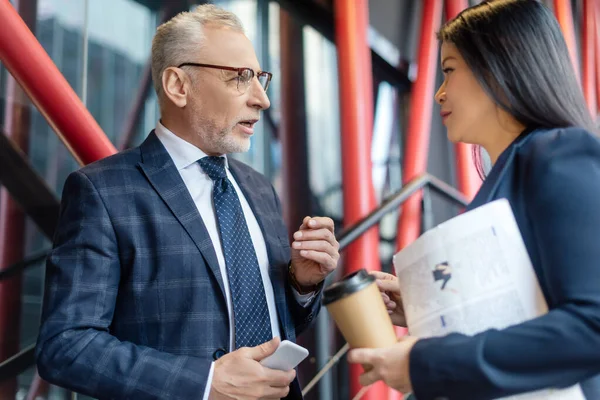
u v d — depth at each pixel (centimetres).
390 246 361
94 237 133
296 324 161
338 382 319
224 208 148
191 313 134
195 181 150
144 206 140
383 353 86
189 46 150
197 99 149
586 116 92
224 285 140
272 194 174
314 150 371
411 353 82
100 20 339
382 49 386
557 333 74
